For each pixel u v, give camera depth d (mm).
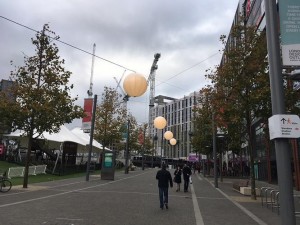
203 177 43156
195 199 17562
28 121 20281
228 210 13828
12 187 19938
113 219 10766
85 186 22484
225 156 70562
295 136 6141
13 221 9820
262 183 32344
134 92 14625
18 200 14453
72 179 28891
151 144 85375
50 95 20609
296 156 23562
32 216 10734
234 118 17781
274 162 31203
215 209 14047
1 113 19766
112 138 42531
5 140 44406
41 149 38188
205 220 11281
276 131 6199
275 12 6738
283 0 7059
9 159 36469
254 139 40031
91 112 30141
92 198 16031
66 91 21047
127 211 12523
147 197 17328
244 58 17984
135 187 22891
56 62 20953
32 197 15664
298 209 14312
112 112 42562
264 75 17312
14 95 20312
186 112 91000
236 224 10711
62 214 11281
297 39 6895
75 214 11391
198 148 41625
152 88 118188
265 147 33938
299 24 6949
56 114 20500
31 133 20469
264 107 17656
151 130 107875
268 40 6680
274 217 12195
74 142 36500
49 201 14469
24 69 20672
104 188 21500
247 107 17766
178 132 94375
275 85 6457
